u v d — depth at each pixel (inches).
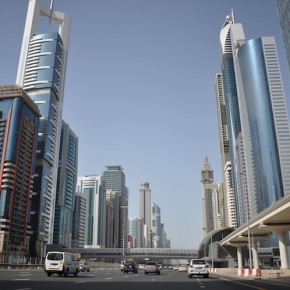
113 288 746.8
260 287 868.0
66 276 1419.8
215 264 6368.1
